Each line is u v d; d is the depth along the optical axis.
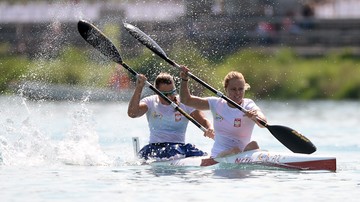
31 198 32.72
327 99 113.88
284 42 129.38
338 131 66.50
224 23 117.94
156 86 44.91
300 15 137.75
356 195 33.22
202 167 41.66
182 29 110.19
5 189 34.91
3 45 127.19
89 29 46.88
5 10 131.75
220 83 91.50
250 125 42.28
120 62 45.72
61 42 113.38
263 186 35.34
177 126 44.72
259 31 127.00
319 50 127.88
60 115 79.75
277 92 113.88
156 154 44.12
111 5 113.19
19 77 110.94
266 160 40.75
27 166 42.44
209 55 109.19
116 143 56.25
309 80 115.75
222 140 42.44
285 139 42.00
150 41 45.78
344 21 133.00
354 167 41.47
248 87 42.62
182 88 42.69
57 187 35.38
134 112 43.75
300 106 100.75
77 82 107.38
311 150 42.03
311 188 34.81
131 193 33.75
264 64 117.44
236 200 32.22
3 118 69.75
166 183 36.31
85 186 35.62
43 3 129.50
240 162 41.28
